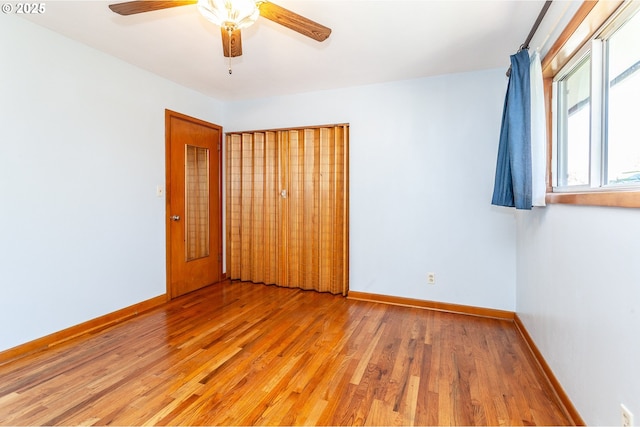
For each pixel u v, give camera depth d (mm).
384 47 2488
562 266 1712
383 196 3297
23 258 2164
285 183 3744
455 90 3002
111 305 2756
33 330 2221
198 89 3566
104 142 2686
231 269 4105
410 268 3215
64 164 2398
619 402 1177
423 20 2104
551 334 1854
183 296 3475
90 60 2561
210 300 3344
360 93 3365
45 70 2270
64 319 2408
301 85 3385
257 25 2182
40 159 2250
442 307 3084
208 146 3852
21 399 1694
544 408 1647
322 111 3553
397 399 1715
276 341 2389
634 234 1096
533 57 1983
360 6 1947
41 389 1780
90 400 1691
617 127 1412
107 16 2098
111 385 1824
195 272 3686
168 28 2266
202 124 3746
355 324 2721
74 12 2053
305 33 1759
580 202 1475
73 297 2469
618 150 1404
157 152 3189
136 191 2980
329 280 3602
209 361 2094
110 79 2719
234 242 4090
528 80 1965
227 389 1796
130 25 2225
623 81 1369
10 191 2092
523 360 2121
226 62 2822
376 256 3346
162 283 3258
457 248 3039
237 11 1511
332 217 3533
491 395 1749
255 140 3861
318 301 3324
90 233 2588
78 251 2502
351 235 3447
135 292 2973
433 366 2041
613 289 1226
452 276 3061
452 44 2434
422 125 3127
